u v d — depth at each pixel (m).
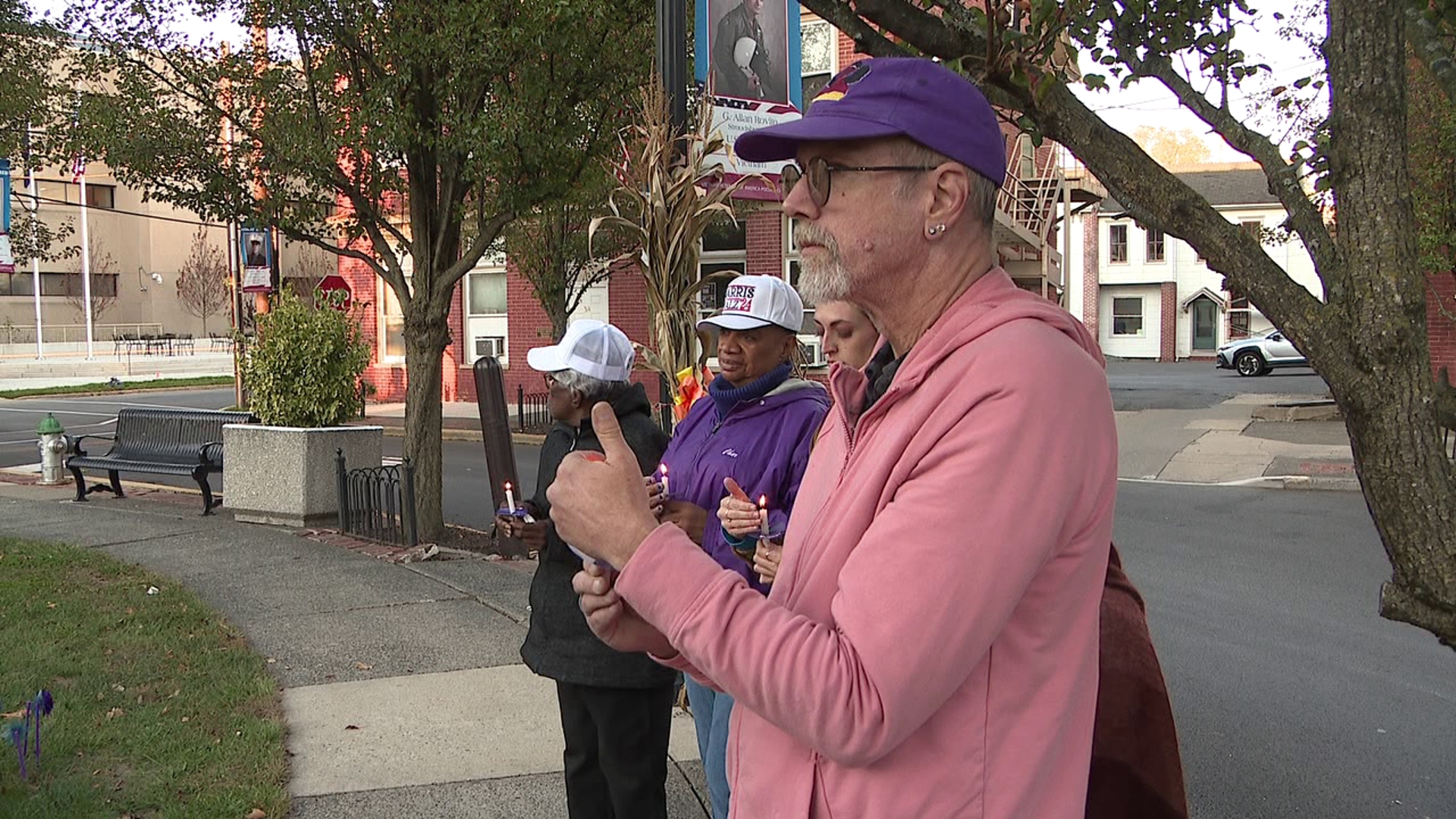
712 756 3.17
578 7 7.44
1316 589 7.64
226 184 8.96
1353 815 4.04
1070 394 1.28
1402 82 1.74
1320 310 1.79
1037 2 2.17
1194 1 2.43
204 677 5.02
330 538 8.77
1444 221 13.93
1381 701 5.29
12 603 6.30
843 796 1.36
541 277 16.48
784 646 1.27
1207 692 5.44
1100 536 1.33
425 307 9.14
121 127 8.77
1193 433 17.47
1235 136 2.18
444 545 8.73
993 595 1.21
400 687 5.06
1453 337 17.80
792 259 18.09
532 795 3.93
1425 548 1.69
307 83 8.95
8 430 21.14
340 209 12.95
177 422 11.08
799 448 3.14
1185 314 46.19
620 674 3.12
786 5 5.65
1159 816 1.59
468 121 8.13
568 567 3.23
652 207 4.93
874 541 1.28
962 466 1.24
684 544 1.39
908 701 1.21
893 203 1.43
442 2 7.96
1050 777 1.32
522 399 19.64
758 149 1.55
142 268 59.62
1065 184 20.83
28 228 14.55
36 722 3.82
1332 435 16.67
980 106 1.45
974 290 1.45
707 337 5.00
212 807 3.65
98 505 10.89
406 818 3.75
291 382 9.57
